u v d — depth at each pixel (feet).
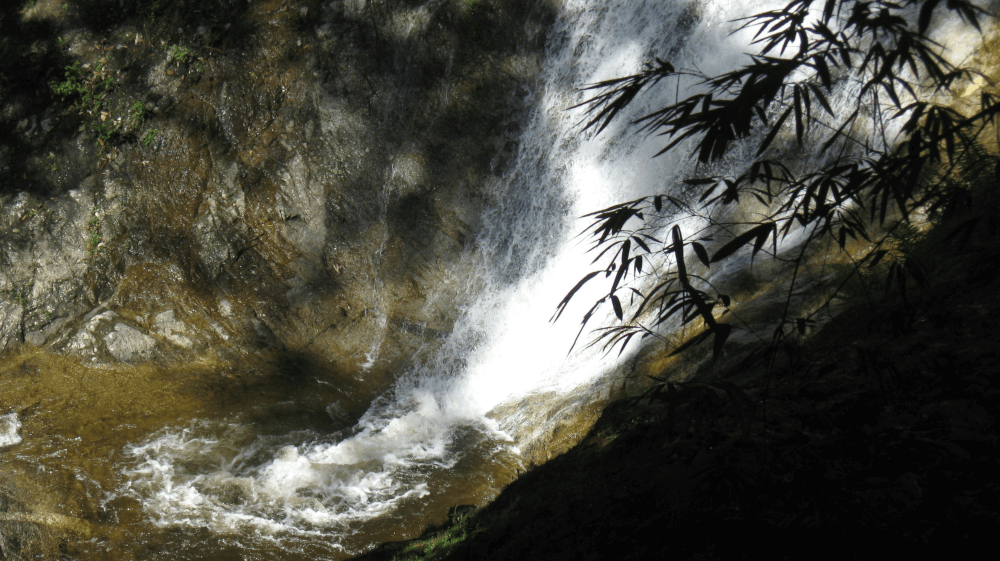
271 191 37.83
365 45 39.29
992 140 18.28
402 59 39.40
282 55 39.29
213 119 38.70
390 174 38.60
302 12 39.81
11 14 41.57
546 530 13.58
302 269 37.27
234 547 23.21
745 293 23.98
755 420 10.14
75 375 32.71
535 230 38.22
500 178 38.86
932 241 13.21
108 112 39.11
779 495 8.28
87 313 35.27
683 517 9.84
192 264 36.65
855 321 13.48
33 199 36.81
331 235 37.88
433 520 24.34
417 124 39.04
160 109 38.83
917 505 7.43
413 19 39.50
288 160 38.17
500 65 39.37
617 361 27.48
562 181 37.93
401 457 28.60
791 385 11.78
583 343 32.04
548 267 37.29
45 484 25.58
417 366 35.47
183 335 34.83
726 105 5.22
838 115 26.08
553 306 36.11
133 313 35.37
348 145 38.58
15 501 24.45
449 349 36.11
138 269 36.47
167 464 27.40
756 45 33.04
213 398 31.96
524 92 39.29
